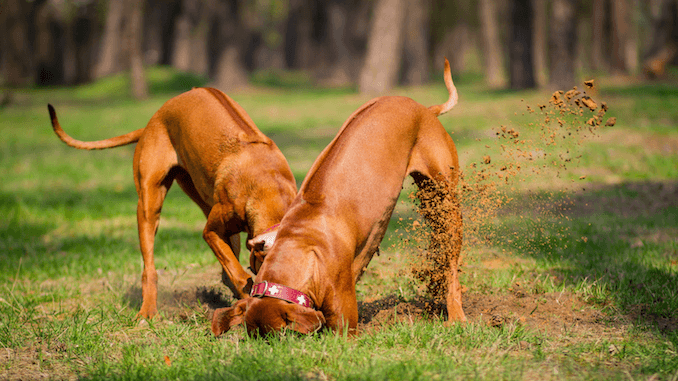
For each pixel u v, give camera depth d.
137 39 50.50
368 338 5.70
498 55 60.69
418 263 6.95
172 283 8.52
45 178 19.12
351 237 5.64
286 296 5.24
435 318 6.45
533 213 10.72
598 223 11.21
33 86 74.06
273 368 4.98
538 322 6.53
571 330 6.23
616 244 9.66
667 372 5.04
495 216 7.05
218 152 6.77
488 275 8.31
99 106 45.34
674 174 15.79
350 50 65.50
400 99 6.44
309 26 75.69
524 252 9.31
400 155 6.08
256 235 6.27
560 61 38.69
